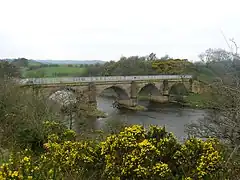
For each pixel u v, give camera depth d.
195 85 51.53
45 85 42.00
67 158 8.17
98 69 88.81
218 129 10.60
